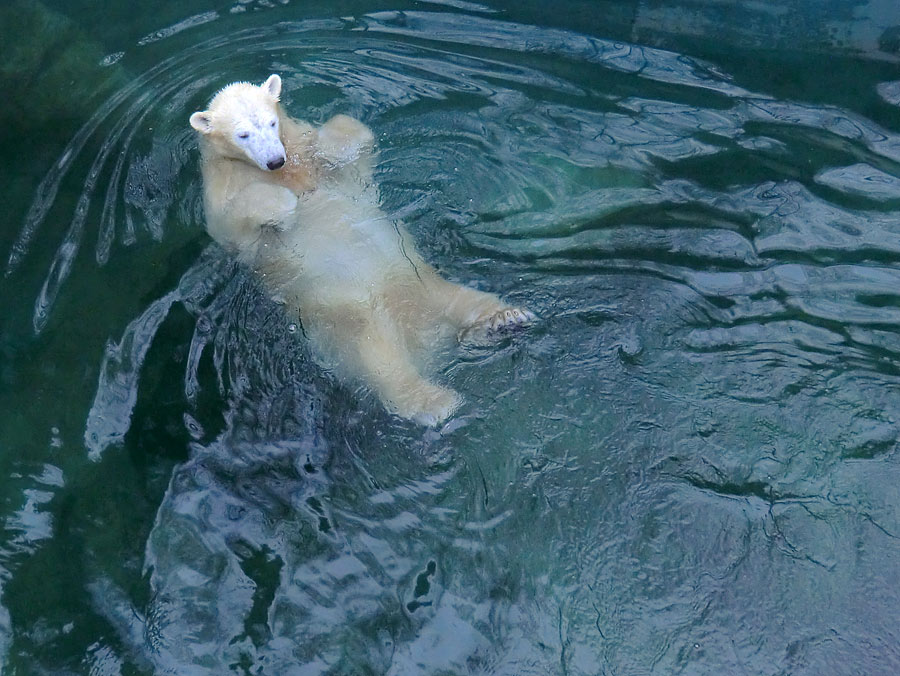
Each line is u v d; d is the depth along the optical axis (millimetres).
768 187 6324
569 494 4453
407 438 4773
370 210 6020
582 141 6812
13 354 5645
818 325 5234
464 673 3961
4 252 6371
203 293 5750
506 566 4250
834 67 7441
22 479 4973
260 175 6242
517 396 4879
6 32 8102
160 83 7820
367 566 4324
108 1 8898
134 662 4172
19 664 4215
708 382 4914
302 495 4633
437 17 8383
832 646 3902
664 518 4340
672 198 6273
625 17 8156
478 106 7215
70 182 6852
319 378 5156
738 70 7484
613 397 4844
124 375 5402
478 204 6246
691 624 4012
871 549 4188
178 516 4660
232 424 5023
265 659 4105
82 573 4520
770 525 4289
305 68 7793
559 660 3953
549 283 5586
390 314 5332
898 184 6305
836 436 4648
